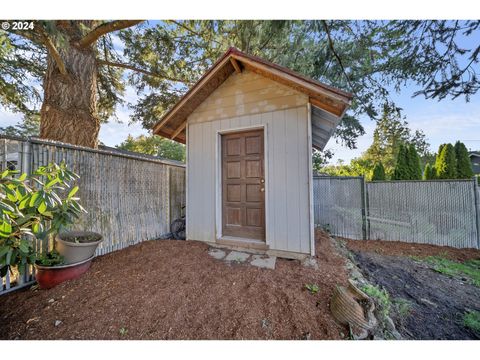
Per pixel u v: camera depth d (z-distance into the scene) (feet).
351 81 18.92
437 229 14.35
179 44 19.52
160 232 14.90
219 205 11.75
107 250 10.68
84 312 5.71
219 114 11.90
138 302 6.02
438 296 8.40
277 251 10.14
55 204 6.81
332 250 11.52
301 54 16.97
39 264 7.11
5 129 29.96
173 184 16.74
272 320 5.38
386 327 5.71
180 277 7.35
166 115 12.09
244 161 11.52
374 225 15.93
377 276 10.12
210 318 5.45
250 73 11.24
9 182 6.07
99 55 18.07
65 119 12.23
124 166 12.05
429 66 13.96
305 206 9.78
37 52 15.80
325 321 5.41
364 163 42.73
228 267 8.45
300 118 10.05
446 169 18.99
